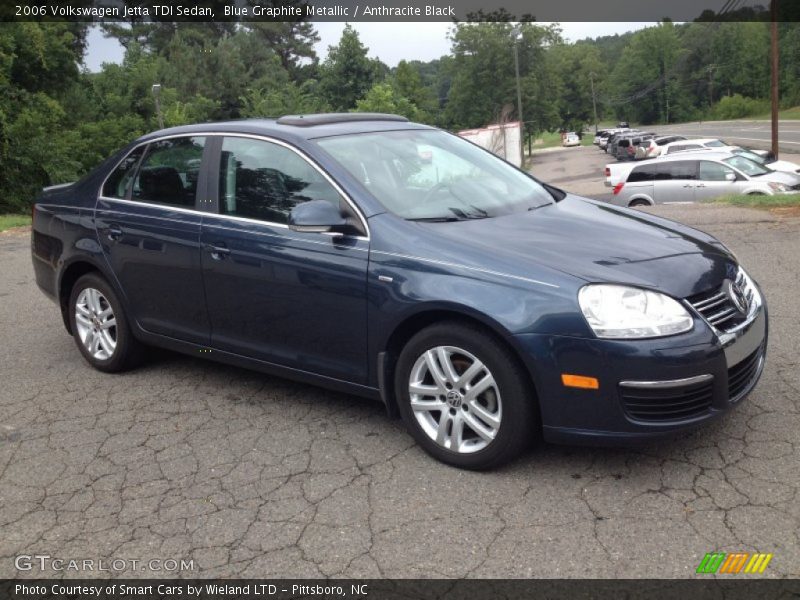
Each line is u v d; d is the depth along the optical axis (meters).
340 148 4.20
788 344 4.97
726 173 15.34
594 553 2.91
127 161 5.05
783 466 3.42
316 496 3.47
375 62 58.47
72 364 5.52
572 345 3.22
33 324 6.71
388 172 4.16
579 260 3.46
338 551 3.04
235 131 4.51
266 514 3.35
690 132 68.06
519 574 2.82
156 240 4.65
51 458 4.00
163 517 3.37
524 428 3.39
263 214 4.21
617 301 3.23
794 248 7.82
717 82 130.12
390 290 3.64
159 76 50.69
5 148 22.75
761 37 124.88
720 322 3.42
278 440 4.06
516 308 3.31
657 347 3.17
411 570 2.89
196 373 5.16
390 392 3.85
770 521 3.02
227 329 4.44
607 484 3.39
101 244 4.99
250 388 4.83
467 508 3.28
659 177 16.09
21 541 3.25
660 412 3.22
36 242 5.56
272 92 48.44
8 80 23.67
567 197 4.68
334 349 3.97
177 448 4.03
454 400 3.56
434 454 3.68
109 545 3.18
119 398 4.78
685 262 3.56
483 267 3.45
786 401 4.09
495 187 4.43
